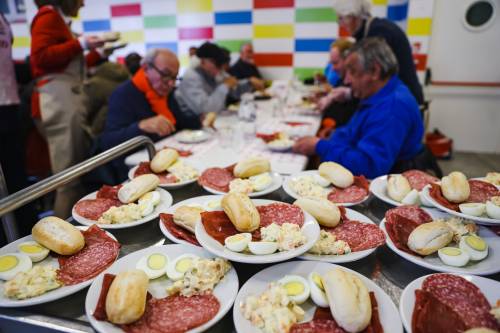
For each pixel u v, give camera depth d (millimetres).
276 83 3957
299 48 4215
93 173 2059
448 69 3869
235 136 1951
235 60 4441
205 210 944
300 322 627
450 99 3920
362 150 1611
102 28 4688
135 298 610
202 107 2717
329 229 895
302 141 1718
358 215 979
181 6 4348
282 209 903
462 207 912
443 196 987
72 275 735
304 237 769
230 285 701
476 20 3627
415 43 3666
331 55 3318
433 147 3801
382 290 676
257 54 4359
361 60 1661
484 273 725
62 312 672
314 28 4094
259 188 1158
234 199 863
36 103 2361
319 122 2432
